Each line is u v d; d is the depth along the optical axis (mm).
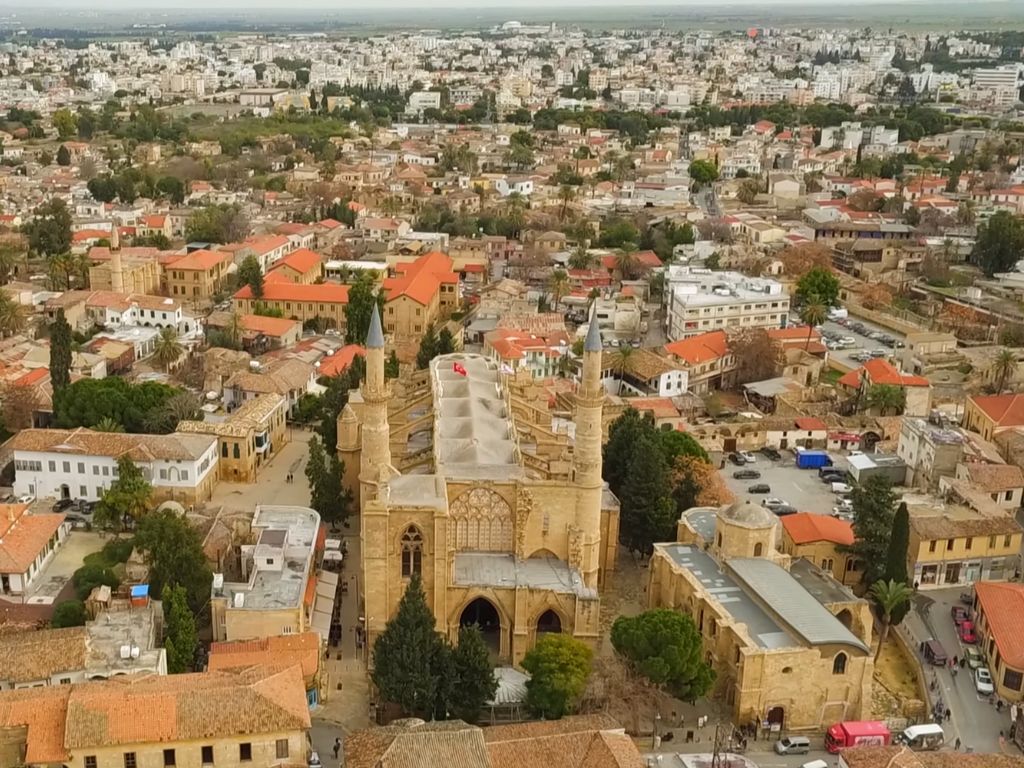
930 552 147250
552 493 131375
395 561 123812
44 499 164750
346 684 122500
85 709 94438
